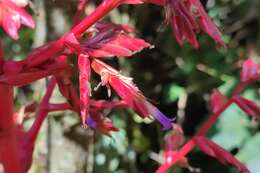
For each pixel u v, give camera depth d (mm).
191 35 290
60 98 547
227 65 894
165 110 927
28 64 289
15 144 329
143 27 889
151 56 904
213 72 891
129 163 812
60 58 313
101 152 777
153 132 884
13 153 329
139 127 861
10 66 287
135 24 844
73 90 326
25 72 288
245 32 910
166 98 914
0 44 288
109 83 284
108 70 285
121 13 803
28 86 802
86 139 595
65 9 574
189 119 919
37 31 607
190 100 914
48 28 587
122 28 347
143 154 888
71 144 588
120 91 283
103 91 662
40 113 363
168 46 901
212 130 802
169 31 892
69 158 590
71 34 288
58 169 591
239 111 802
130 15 834
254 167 752
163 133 846
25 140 354
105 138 765
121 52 288
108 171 784
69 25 580
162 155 840
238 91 392
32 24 262
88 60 282
